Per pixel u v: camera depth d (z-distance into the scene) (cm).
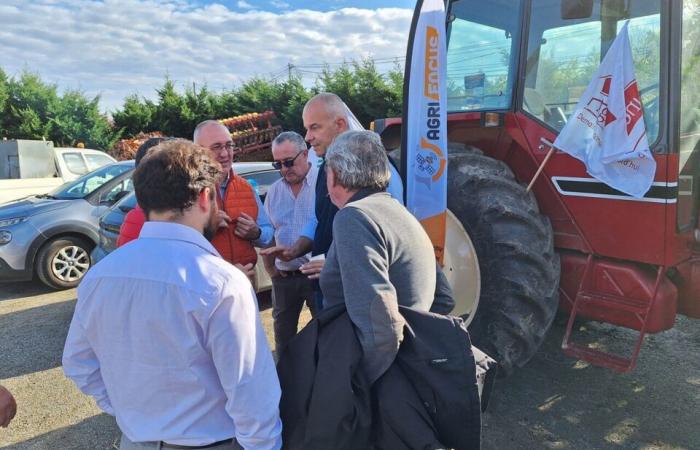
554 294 281
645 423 278
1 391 164
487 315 289
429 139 256
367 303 146
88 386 147
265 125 1460
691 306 262
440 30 253
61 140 2100
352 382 148
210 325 125
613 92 245
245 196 247
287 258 260
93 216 593
